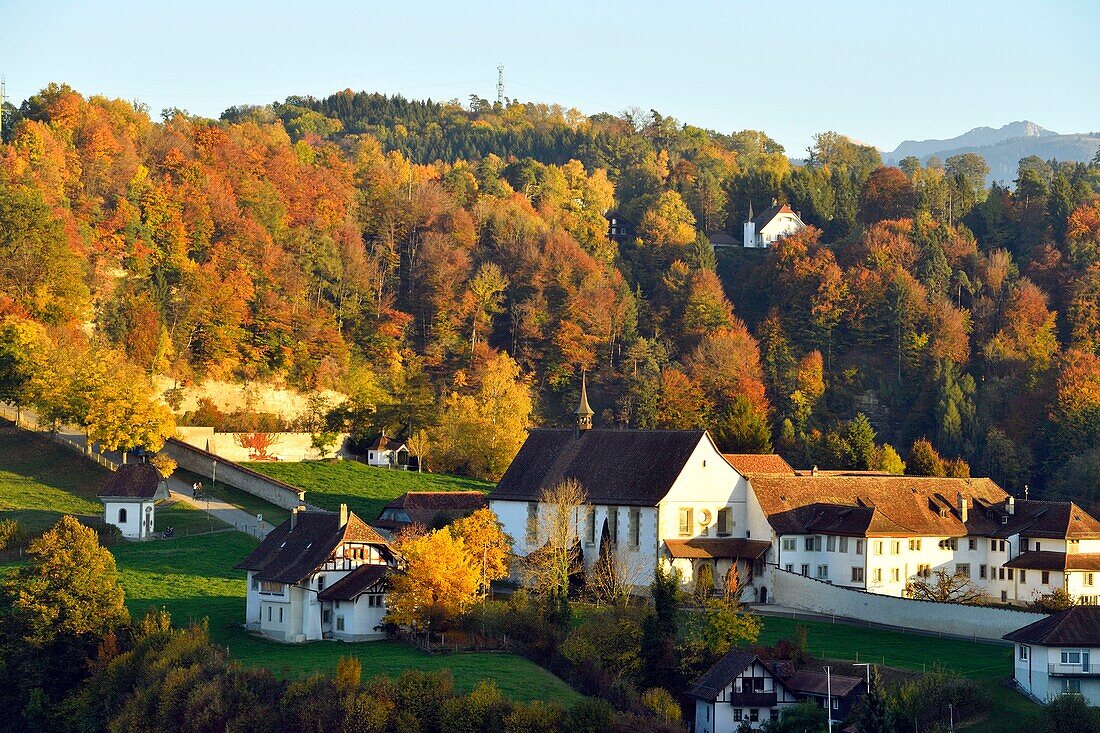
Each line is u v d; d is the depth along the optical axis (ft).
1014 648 653.30
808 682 638.94
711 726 629.10
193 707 628.28
